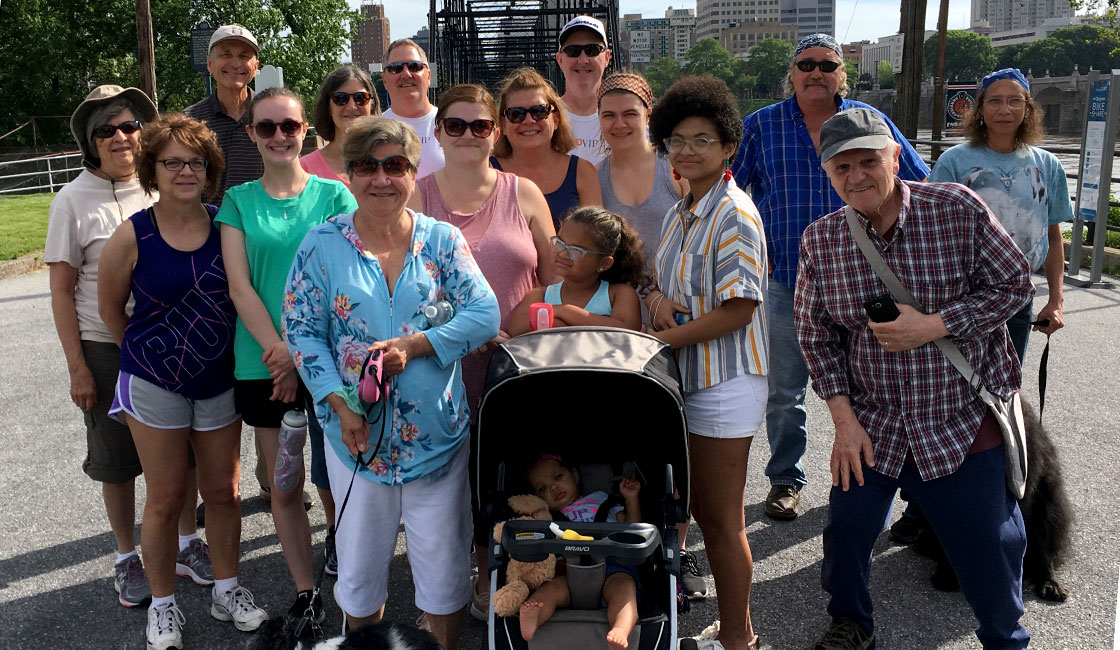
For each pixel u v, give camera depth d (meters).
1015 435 2.94
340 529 3.02
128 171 3.77
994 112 4.56
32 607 3.82
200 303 3.36
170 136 3.28
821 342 3.13
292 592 3.93
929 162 16.73
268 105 3.44
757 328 3.20
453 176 3.77
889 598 3.74
